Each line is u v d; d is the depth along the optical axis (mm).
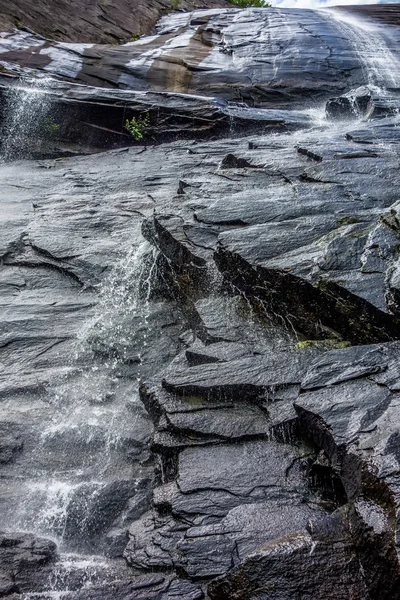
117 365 6680
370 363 4633
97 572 4074
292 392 4746
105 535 4641
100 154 13984
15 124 14656
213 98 14984
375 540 3123
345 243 6047
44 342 7023
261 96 16984
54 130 14727
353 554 3266
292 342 5613
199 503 4086
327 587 3137
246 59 18547
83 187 11203
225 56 19125
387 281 5340
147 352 6828
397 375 4387
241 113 14633
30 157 14562
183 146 13828
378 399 4184
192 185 8758
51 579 4051
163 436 4738
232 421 4730
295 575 3205
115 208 9898
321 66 18016
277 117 14648
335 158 9023
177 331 7117
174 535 3920
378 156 9023
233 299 6480
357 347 4918
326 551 3291
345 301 5352
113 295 7844
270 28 21656
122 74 17297
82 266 8258
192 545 3680
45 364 6684
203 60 18547
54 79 15359
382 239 5941
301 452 4379
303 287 5652
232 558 3559
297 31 21016
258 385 4844
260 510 3877
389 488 3270
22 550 4297
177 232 7270
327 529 3430
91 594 3598
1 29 18406
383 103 13680
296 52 18844
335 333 5480
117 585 3631
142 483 5031
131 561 3896
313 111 16234
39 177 12133
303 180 8391
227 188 8430
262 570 3250
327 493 4070
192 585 3484
